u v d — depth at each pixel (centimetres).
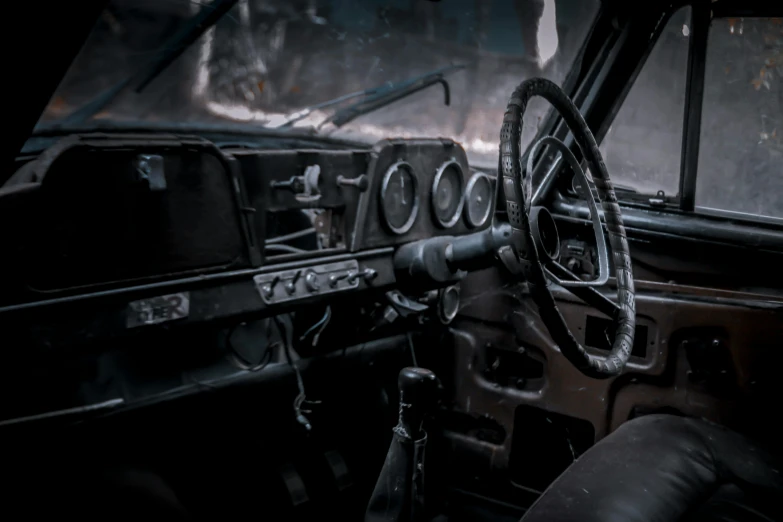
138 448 167
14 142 114
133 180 145
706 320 195
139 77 197
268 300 173
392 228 201
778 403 188
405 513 159
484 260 190
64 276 139
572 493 146
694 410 200
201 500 183
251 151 169
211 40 398
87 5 97
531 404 229
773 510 152
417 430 159
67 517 149
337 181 186
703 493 154
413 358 233
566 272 154
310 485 205
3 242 128
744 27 193
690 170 212
